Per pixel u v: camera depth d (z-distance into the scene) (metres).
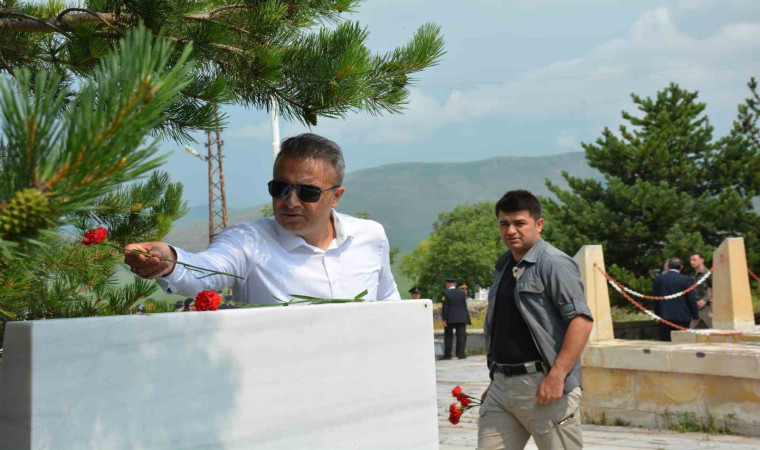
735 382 8.24
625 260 22.16
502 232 4.04
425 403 2.19
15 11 3.87
